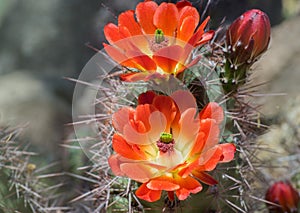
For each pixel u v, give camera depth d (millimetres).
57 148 722
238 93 478
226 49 467
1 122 576
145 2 443
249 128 490
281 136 670
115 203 460
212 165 418
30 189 539
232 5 657
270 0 867
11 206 528
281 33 861
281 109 709
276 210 536
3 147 530
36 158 613
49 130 891
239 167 466
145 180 421
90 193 539
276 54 824
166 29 440
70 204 595
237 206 466
